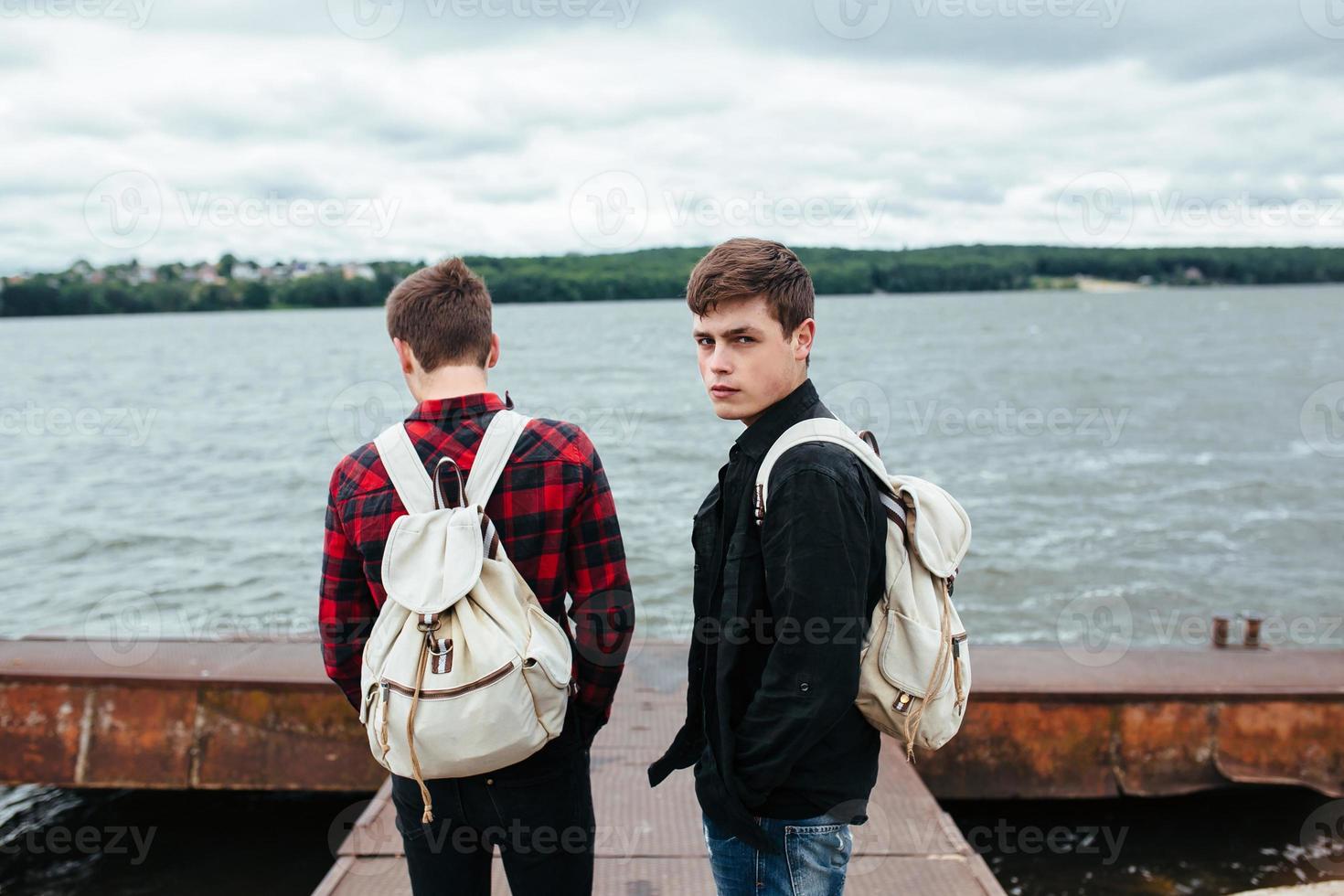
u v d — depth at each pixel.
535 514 1.73
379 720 1.62
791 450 1.50
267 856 4.42
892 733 1.58
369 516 1.71
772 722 1.44
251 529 11.63
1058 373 33.78
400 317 1.77
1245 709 4.12
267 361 45.66
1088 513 12.16
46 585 9.45
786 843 1.55
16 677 4.15
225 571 9.85
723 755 1.53
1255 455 16.48
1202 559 10.10
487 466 1.71
